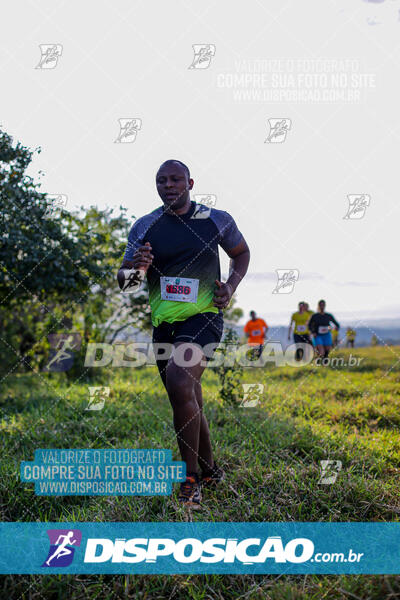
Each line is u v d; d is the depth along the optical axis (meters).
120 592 1.92
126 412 4.81
